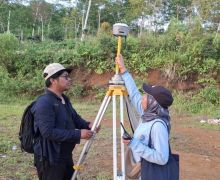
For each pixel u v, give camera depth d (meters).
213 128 11.77
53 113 4.03
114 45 17.42
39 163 4.13
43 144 4.07
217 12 23.06
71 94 17.02
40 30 40.44
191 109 14.80
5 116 12.40
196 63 16.55
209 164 7.65
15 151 7.98
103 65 17.41
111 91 4.23
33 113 4.09
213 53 16.58
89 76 17.52
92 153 7.99
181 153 8.40
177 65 16.61
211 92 15.62
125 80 4.28
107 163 7.36
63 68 4.16
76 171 4.25
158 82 16.75
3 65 18.34
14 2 42.44
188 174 6.92
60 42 19.78
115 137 4.10
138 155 3.67
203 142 9.80
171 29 17.56
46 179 4.14
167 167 3.61
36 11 44.25
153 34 18.70
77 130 4.08
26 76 17.97
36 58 18.23
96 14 36.50
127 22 30.78
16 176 6.44
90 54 17.64
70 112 4.31
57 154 4.08
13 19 42.88
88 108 14.75
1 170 6.71
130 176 3.86
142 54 17.20
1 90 17.05
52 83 4.15
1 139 8.96
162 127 3.60
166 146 3.57
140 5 28.27
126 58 17.31
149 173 3.59
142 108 3.94
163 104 3.66
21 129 4.18
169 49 17.16
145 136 3.63
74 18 36.31
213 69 16.42
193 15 23.23
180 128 11.56
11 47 18.53
